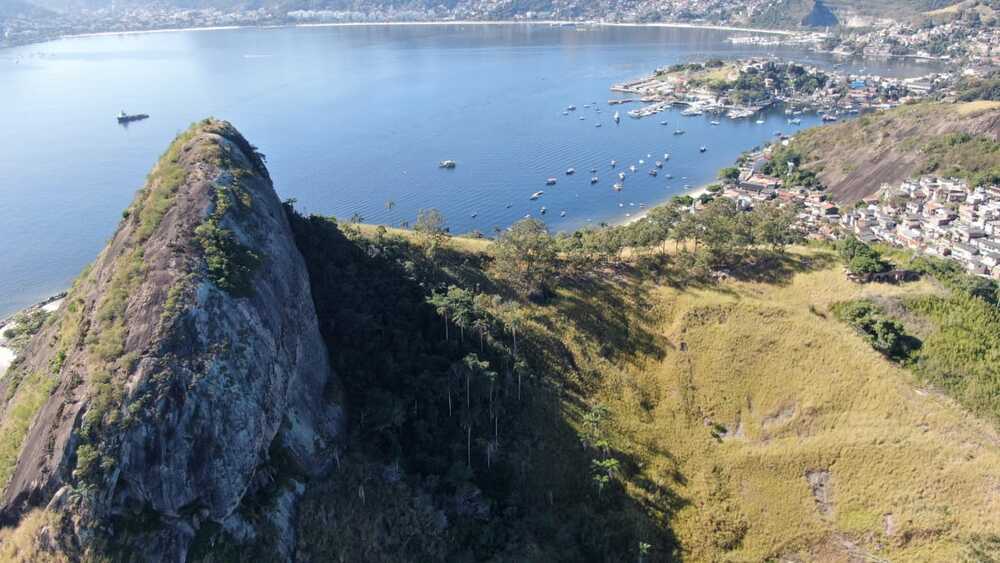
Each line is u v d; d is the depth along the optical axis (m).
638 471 91.25
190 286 66.38
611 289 122.44
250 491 65.81
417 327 97.81
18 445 66.31
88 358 64.69
